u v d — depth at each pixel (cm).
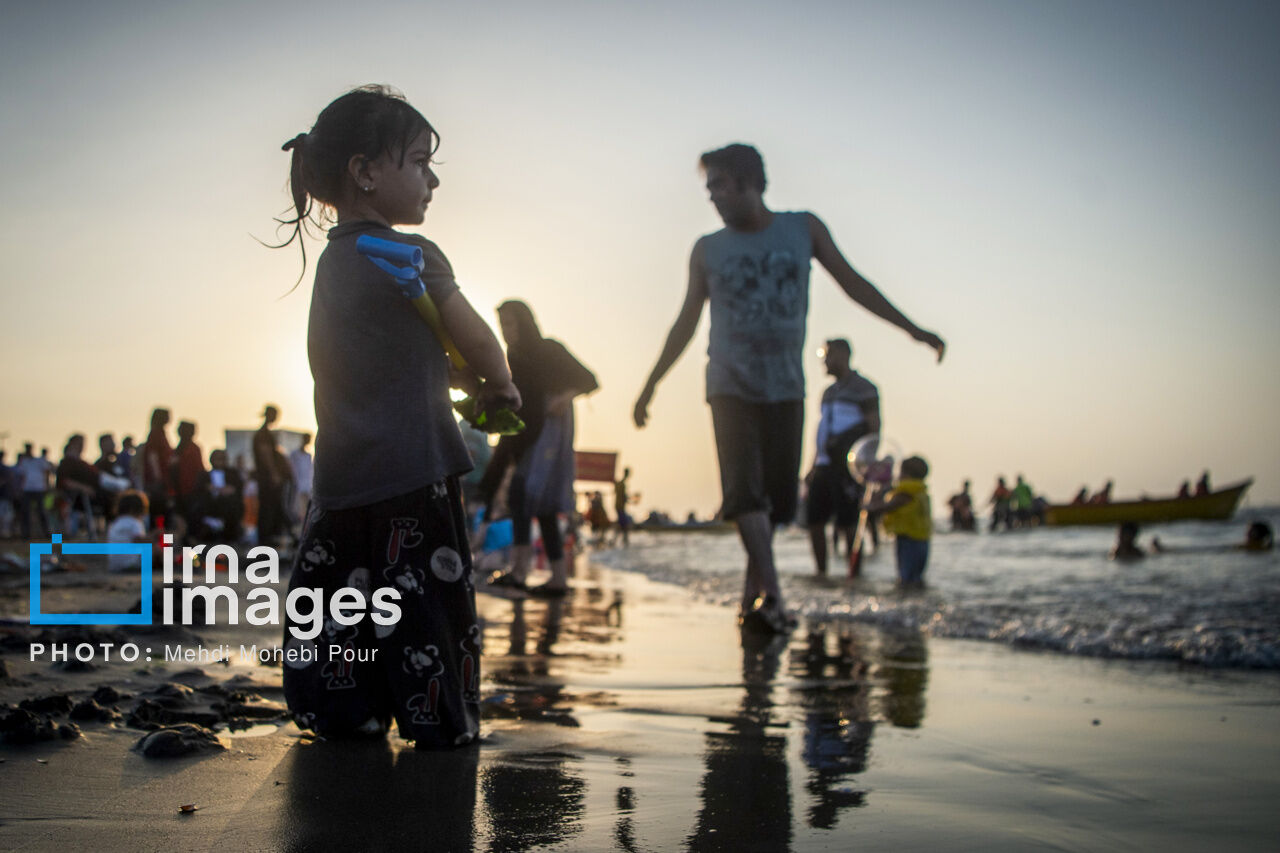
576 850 145
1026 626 484
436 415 215
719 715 262
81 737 200
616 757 205
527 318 650
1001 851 150
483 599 622
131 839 143
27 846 140
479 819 158
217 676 275
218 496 1072
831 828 160
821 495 882
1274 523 3628
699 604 626
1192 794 188
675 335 510
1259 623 483
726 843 151
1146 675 358
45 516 1706
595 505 2069
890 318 497
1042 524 3828
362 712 208
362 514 213
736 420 488
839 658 389
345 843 145
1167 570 987
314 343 218
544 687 299
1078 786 193
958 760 214
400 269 205
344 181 222
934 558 1314
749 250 485
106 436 1511
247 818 155
